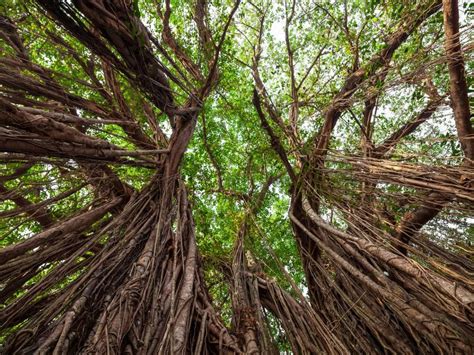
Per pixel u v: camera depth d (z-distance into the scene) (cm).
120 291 306
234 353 314
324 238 463
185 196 521
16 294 350
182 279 371
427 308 290
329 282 438
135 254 390
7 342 237
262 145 677
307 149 546
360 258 374
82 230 379
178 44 593
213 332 340
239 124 771
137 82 376
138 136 559
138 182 608
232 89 759
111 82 510
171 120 550
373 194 449
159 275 374
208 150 779
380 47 492
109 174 472
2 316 267
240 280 503
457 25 318
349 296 397
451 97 326
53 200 387
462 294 266
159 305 322
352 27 630
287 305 420
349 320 374
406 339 316
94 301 298
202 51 561
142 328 287
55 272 312
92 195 546
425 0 421
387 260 338
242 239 649
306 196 499
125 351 257
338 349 330
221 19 573
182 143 521
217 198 806
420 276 304
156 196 490
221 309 558
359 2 589
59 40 348
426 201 367
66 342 239
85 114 462
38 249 328
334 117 553
